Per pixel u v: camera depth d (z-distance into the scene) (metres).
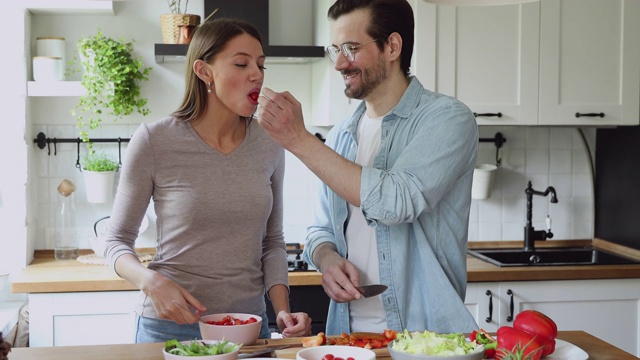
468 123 2.04
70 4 3.35
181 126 2.11
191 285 2.09
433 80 3.49
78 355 1.81
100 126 3.71
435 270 2.09
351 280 2.05
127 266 2.00
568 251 3.93
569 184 4.07
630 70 3.62
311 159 1.96
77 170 3.72
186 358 1.59
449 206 2.12
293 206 3.86
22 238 3.46
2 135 3.44
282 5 3.80
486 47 3.52
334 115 3.42
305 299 3.31
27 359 1.77
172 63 3.73
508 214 4.04
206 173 2.10
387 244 2.11
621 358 1.83
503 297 3.37
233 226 2.12
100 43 3.52
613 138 3.93
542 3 3.54
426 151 1.99
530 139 4.03
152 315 2.11
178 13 3.62
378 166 2.11
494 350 1.76
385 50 2.08
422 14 3.46
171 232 2.10
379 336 1.88
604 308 3.44
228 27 2.07
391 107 2.14
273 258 2.26
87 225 3.74
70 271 3.36
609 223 3.99
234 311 2.12
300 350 1.75
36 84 3.42
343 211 2.17
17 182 3.45
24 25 3.46
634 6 3.61
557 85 3.58
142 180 2.08
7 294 3.63
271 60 3.64
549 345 1.78
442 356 1.60
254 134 2.19
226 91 2.05
